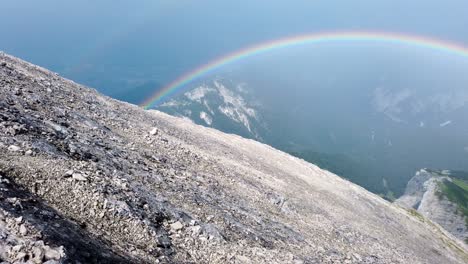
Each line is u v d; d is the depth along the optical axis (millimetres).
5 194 14586
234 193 35000
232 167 44812
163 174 28953
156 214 21219
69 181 18766
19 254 11656
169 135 44812
